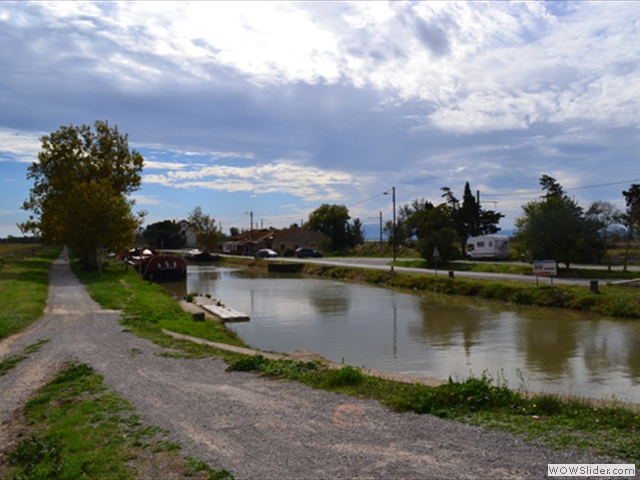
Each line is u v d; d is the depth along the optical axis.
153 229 130.12
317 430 6.07
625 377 12.92
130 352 11.79
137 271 49.59
